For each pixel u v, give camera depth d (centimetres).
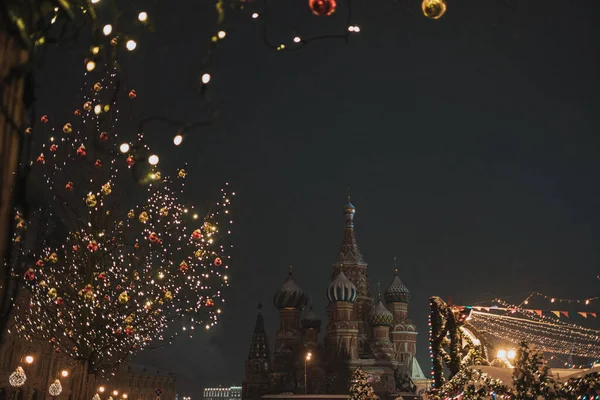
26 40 378
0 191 376
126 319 2788
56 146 2184
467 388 1399
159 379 10744
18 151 390
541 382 1139
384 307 11569
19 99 389
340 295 11025
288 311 11738
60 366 5097
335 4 466
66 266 2661
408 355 11762
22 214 398
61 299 2455
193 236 2402
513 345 1986
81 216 2455
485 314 2381
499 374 1510
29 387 4656
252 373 11906
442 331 2036
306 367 10775
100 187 2333
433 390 1739
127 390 9262
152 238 2162
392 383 10538
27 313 2720
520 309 2464
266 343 12281
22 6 381
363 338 11425
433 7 449
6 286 384
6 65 375
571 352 2742
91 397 2862
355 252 12281
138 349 3203
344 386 10288
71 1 435
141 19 471
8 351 4412
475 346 2031
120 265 2853
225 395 19800
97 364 2978
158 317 3009
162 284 2895
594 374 1062
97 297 2767
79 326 2891
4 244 378
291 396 8625
